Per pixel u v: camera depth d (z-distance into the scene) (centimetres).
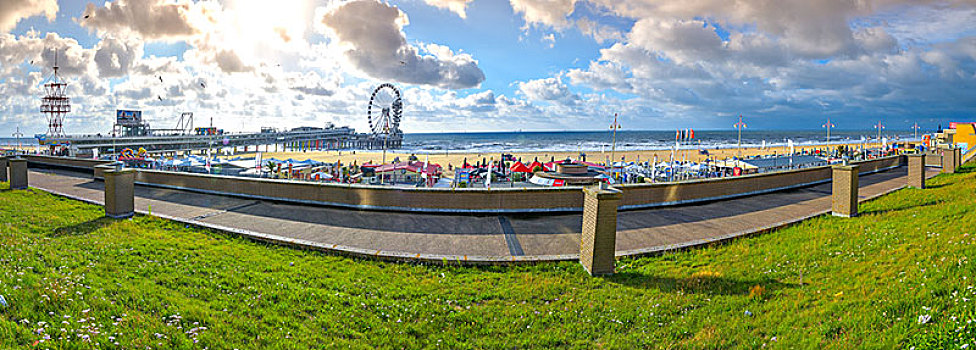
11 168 1992
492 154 8606
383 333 675
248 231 1317
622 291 866
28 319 572
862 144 8506
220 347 585
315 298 797
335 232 1373
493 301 827
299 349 602
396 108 10306
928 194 1692
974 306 548
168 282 830
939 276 700
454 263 1063
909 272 764
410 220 1553
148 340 570
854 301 676
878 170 2866
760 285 834
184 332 612
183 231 1313
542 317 745
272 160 4047
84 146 9056
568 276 970
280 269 979
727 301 767
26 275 735
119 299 700
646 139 19038
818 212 1545
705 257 1094
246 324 661
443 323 722
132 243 1095
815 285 803
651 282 914
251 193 1911
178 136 12406
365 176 4175
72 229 1228
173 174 2127
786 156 4112
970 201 1340
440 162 6719
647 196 1761
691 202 1848
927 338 507
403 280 942
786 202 1869
